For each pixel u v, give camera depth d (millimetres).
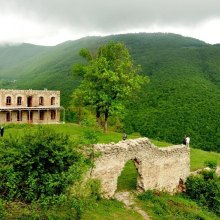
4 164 16500
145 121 88438
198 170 33125
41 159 16719
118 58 49969
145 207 23172
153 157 26625
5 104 67000
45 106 72312
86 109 60188
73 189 18016
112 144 23688
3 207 15297
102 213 20219
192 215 24000
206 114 90250
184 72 139375
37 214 15836
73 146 18125
